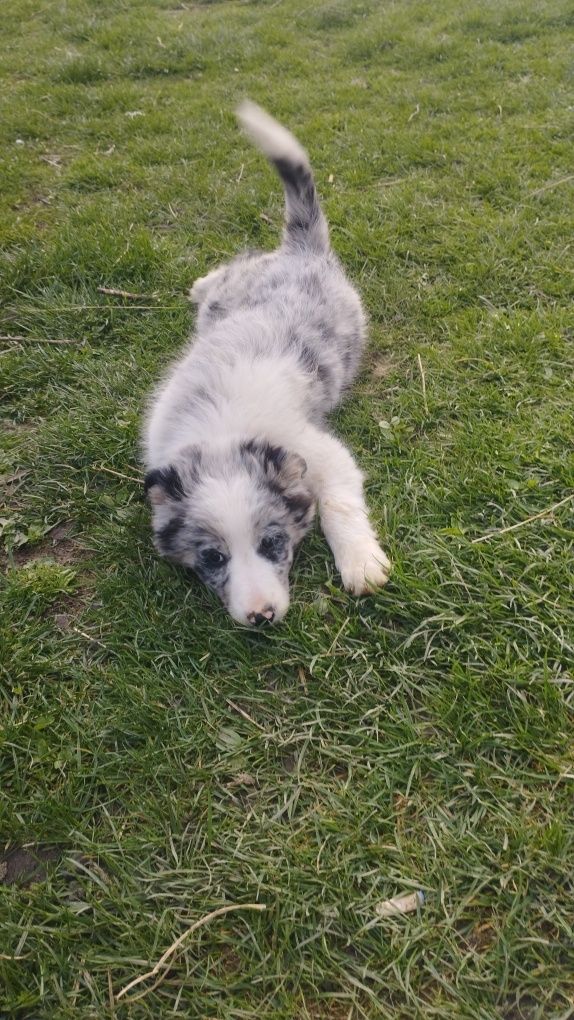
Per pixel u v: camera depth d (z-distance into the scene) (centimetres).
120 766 46
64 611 57
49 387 77
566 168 105
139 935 39
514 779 44
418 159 111
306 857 41
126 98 142
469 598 53
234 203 104
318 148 118
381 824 43
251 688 50
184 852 42
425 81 143
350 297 77
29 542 62
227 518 53
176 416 63
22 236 99
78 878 42
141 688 50
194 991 38
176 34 173
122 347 82
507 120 121
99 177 114
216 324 72
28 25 191
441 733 47
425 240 93
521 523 57
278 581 54
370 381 76
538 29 159
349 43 164
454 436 67
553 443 65
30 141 129
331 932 39
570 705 46
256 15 187
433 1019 36
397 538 59
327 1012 37
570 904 39
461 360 75
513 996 36
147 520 63
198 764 46
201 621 54
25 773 47
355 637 52
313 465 62
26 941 39
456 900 39
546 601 52
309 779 45
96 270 91
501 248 89
